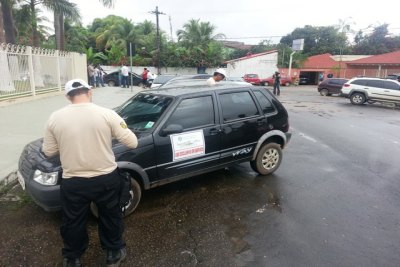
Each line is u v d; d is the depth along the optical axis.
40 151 3.73
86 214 2.71
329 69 43.31
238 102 4.88
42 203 3.31
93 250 3.18
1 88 11.02
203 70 36.81
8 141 6.58
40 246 3.21
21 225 3.58
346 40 58.06
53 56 14.73
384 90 17.83
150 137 3.88
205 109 4.47
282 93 27.20
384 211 4.16
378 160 6.62
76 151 2.46
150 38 39.19
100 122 2.51
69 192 2.55
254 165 5.30
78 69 18.11
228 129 4.63
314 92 29.14
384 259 3.10
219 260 3.05
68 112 2.48
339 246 3.31
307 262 3.03
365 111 15.65
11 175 4.80
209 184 4.95
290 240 3.41
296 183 5.11
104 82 25.95
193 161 4.32
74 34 39.69
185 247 3.25
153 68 36.19
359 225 3.77
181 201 4.31
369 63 41.50
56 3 17.39
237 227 3.67
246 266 2.97
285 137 5.44
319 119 12.55
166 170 4.07
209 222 3.77
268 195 4.59
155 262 3.01
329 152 7.19
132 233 3.49
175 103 4.21
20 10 19.88
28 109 10.49
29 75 12.62
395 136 9.35
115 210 2.76
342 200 4.49
